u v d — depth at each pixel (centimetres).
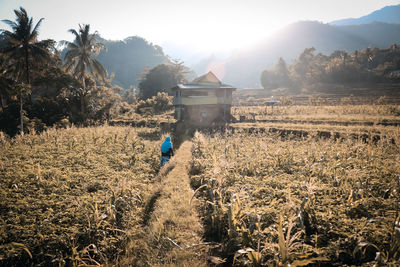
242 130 2352
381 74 10150
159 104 5109
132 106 5566
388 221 481
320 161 1102
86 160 1141
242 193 607
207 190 777
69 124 3094
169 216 624
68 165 1054
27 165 983
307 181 807
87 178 872
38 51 3288
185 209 665
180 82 8269
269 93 10556
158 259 455
